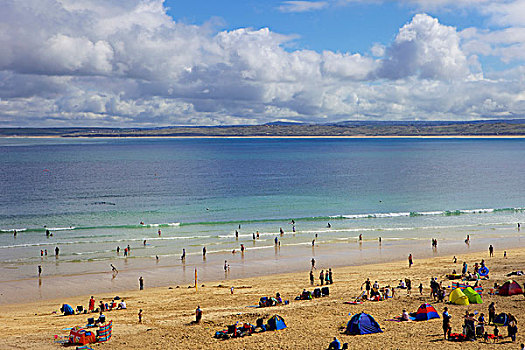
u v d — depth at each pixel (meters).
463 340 24.64
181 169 177.50
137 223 77.62
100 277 47.03
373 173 160.25
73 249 59.53
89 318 30.69
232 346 25.34
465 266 43.16
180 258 54.88
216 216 83.75
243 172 165.50
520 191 114.00
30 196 108.69
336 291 38.50
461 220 78.81
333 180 140.00
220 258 54.97
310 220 79.44
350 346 24.33
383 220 79.38
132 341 26.78
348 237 66.12
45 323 31.58
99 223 77.75
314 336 26.44
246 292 39.50
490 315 26.94
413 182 134.00
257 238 65.44
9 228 73.75
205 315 32.22
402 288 38.47
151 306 35.50
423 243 62.19
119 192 115.12
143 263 52.72
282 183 133.00
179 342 26.34
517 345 23.42
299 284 42.31
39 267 47.97
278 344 25.31
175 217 82.94
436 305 32.12
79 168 180.25
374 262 52.25
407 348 23.77
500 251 56.78
